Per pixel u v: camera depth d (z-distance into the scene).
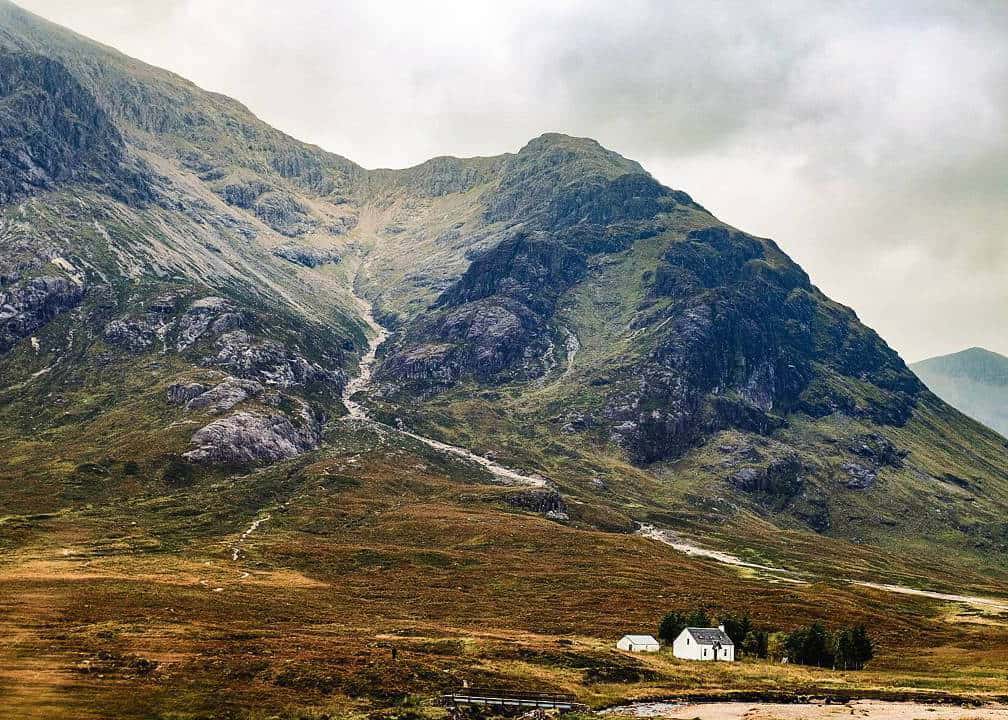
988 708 110.06
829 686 126.06
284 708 94.81
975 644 178.38
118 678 101.44
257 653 116.25
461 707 99.19
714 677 129.75
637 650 148.00
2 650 111.50
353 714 93.50
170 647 117.31
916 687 127.00
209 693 98.25
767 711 104.69
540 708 102.44
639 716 100.38
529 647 135.75
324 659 114.62
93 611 143.25
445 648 131.00
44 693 92.94
